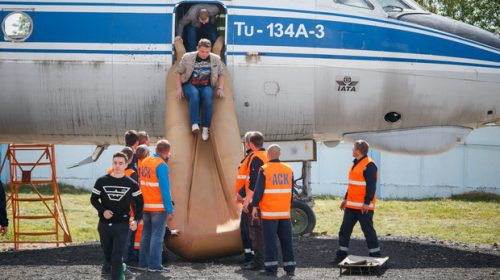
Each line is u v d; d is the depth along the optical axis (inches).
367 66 771.4
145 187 586.9
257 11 766.5
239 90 765.9
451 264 654.5
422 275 591.2
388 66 772.6
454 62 776.9
